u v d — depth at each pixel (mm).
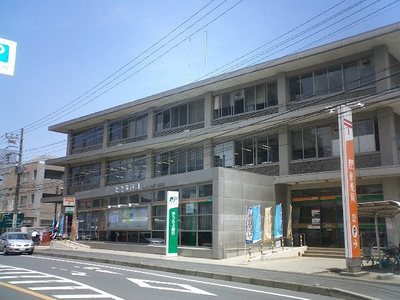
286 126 28234
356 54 25641
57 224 43000
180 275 17766
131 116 40500
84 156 43031
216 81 30938
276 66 27828
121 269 19609
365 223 24719
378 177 23984
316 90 27281
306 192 27875
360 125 25141
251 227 23375
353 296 11961
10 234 31484
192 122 34469
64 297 11195
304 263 21453
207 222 25578
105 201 35469
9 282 14188
